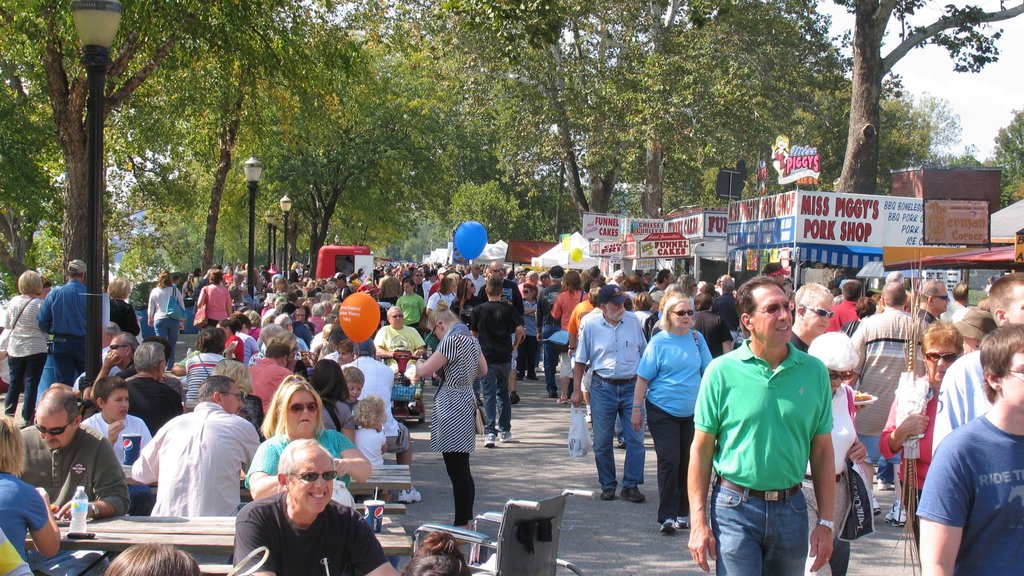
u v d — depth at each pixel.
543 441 13.47
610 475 10.10
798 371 5.00
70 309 13.20
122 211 46.47
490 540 5.89
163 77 21.91
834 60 41.75
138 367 8.96
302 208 58.22
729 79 35.38
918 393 5.84
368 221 57.16
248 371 8.84
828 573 5.89
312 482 4.82
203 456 6.74
